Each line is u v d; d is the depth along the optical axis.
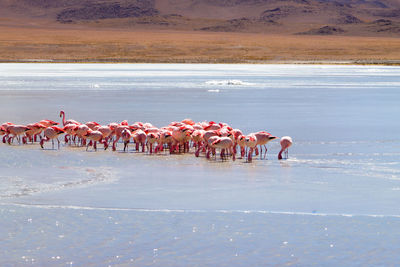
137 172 49.53
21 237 31.34
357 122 85.00
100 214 35.72
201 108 104.06
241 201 39.22
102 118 88.19
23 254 28.98
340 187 43.53
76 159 56.06
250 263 27.94
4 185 43.84
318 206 37.91
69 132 64.25
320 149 61.62
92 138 61.75
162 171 50.03
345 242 30.75
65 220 34.44
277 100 120.69
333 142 66.25
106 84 164.50
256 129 76.69
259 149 61.97
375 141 67.06
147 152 60.91
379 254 29.06
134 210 36.69
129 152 60.81
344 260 28.30
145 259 28.42
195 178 46.94
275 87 157.88
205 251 29.47
